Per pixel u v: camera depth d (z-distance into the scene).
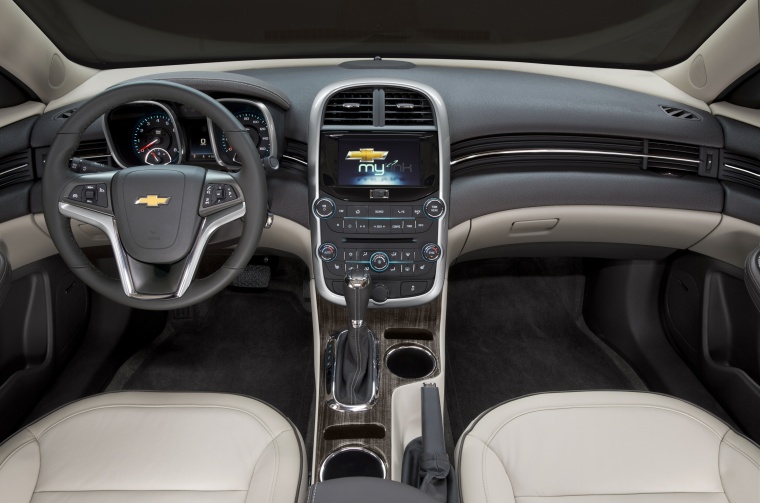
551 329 2.30
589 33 3.20
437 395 1.38
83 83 1.80
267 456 1.13
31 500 1.05
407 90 1.51
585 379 2.09
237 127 1.20
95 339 2.04
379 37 2.23
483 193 1.62
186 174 1.24
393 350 1.64
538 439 1.16
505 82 1.75
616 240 1.81
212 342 2.23
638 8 3.31
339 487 1.02
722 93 1.66
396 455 1.45
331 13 3.86
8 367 1.70
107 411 1.21
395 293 1.56
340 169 1.49
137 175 1.23
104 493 1.06
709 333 1.84
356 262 1.53
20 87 1.59
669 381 1.94
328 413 1.50
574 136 1.65
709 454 1.12
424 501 0.99
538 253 1.99
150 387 2.04
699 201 1.65
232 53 1.95
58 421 1.19
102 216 1.24
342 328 1.66
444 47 1.99
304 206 1.59
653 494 1.06
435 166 1.49
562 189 1.64
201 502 1.05
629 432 1.16
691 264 1.92
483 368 2.14
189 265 1.25
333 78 1.71
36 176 1.60
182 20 3.54
